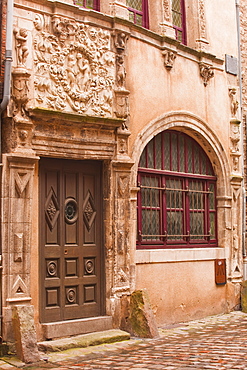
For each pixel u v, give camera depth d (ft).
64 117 26.63
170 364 21.74
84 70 27.94
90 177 28.89
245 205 39.01
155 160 32.94
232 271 36.88
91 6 30.04
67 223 27.68
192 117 34.58
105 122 28.35
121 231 29.17
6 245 24.56
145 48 31.71
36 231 25.96
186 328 30.94
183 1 36.50
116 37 29.58
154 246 32.22
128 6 32.27
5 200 24.72
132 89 30.68
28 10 26.02
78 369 21.52
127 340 27.43
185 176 34.78
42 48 26.32
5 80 24.43
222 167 36.81
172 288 32.40
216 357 22.75
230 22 38.96
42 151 26.07
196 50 35.35
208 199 36.58
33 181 25.84
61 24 27.02
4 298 24.25
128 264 29.32
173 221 33.81
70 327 26.53
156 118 32.01
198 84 35.53
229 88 38.06
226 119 37.58
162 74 32.78
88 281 28.27
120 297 28.78
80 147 27.55
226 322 32.89
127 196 29.58
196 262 34.32
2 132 25.12
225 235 36.68
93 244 28.73
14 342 23.82
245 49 41.11
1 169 24.76
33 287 25.66
